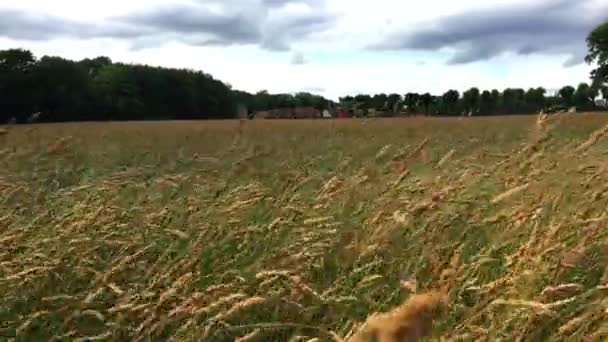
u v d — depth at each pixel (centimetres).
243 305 356
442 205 551
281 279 404
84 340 396
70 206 704
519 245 458
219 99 10425
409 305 159
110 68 9581
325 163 1100
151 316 383
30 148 1230
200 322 379
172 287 405
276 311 395
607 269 389
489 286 377
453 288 391
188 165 1177
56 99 8475
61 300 433
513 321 340
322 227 539
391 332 154
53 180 962
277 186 789
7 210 688
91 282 451
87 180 961
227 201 657
